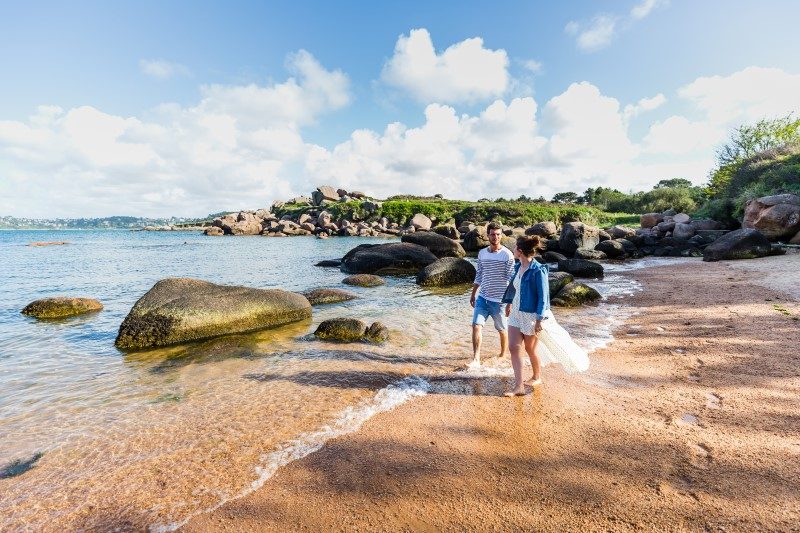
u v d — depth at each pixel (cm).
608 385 536
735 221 2608
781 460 334
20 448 426
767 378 505
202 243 4828
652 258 2288
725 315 812
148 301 856
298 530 295
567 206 6781
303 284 1581
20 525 311
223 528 300
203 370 660
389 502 320
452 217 6556
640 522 280
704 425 407
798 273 1173
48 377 636
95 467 388
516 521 290
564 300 1066
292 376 621
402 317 1012
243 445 422
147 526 306
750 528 264
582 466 354
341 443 417
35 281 1730
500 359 673
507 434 418
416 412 484
